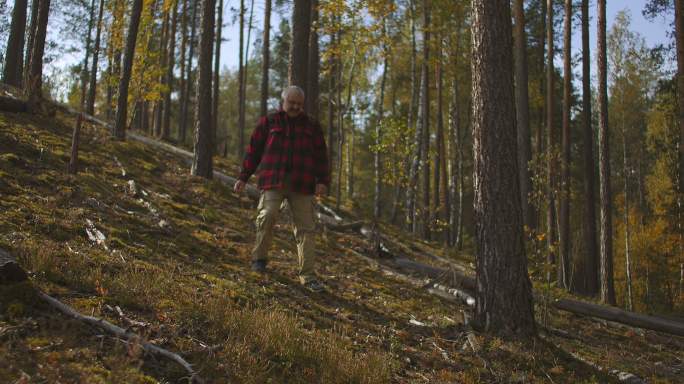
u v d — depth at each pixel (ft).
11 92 36.70
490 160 16.70
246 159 18.37
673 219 77.46
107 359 9.01
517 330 15.85
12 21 47.06
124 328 10.36
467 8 53.21
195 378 9.20
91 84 52.21
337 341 13.02
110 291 12.09
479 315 16.58
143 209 22.13
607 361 16.93
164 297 12.64
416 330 16.26
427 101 54.54
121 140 34.17
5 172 19.35
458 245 61.31
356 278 21.98
